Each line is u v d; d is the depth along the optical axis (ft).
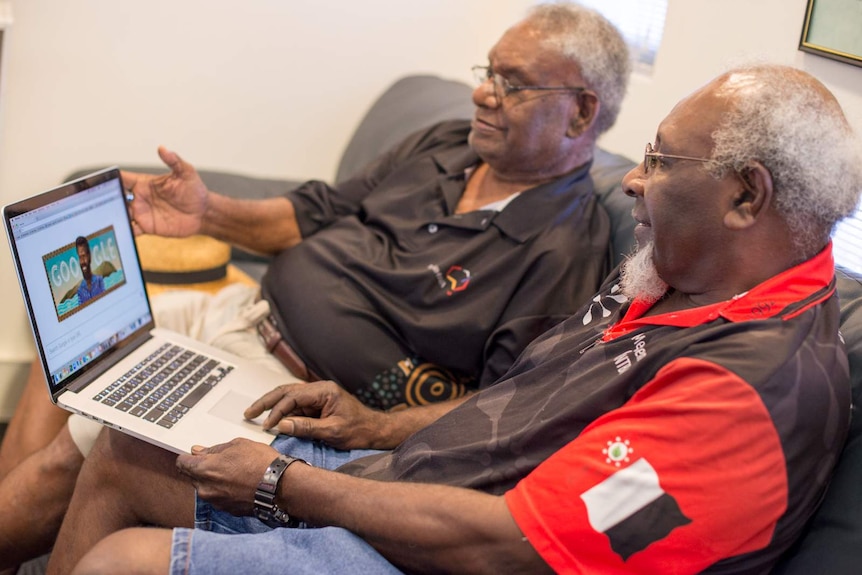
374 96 9.14
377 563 3.68
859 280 4.19
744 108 3.54
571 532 3.32
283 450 4.55
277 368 5.82
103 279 4.94
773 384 3.28
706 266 3.74
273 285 6.18
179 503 4.45
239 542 3.65
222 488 4.03
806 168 3.45
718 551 3.28
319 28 8.75
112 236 5.09
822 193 3.48
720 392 3.27
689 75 6.56
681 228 3.70
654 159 3.79
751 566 3.46
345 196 6.77
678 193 3.66
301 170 9.21
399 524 3.62
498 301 5.38
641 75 7.26
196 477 4.10
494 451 3.87
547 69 5.61
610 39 5.75
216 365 5.18
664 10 7.03
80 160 8.47
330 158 9.24
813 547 3.57
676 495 3.24
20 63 8.00
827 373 3.43
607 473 3.32
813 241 3.60
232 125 8.82
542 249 5.42
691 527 3.24
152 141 8.63
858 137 3.65
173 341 5.28
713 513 3.24
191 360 5.14
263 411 4.73
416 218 6.08
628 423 3.38
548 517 3.36
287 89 8.86
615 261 5.49
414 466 4.07
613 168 6.23
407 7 8.92
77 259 4.74
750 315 3.54
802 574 3.55
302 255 6.15
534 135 5.69
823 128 3.49
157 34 8.30
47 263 4.50
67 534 4.60
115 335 4.95
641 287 4.06
